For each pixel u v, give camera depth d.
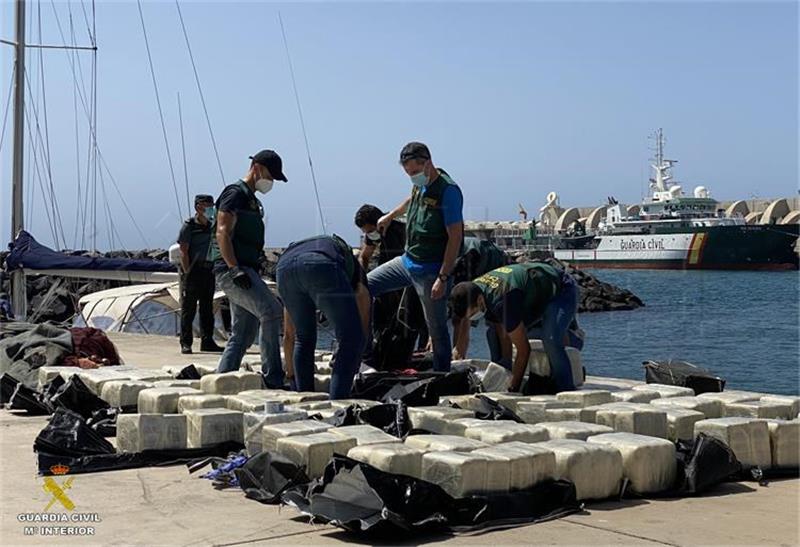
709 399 7.00
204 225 12.89
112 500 5.06
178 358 12.09
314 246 7.49
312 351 7.70
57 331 9.93
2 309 16.05
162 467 5.96
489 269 9.23
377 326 9.09
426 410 6.29
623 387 8.31
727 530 4.60
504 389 7.98
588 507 5.07
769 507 5.11
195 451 6.12
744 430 5.85
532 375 7.80
